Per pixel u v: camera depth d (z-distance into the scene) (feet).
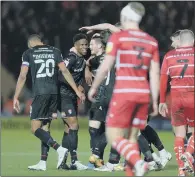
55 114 95.86
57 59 94.58
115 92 68.13
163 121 218.79
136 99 67.56
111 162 92.58
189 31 84.07
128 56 67.62
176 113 84.89
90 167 96.37
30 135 192.34
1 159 120.37
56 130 208.54
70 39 271.90
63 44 270.46
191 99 83.20
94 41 96.12
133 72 67.77
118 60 67.97
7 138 180.65
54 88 94.89
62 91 96.84
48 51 94.89
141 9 69.41
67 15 276.62
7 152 137.08
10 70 259.19
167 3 275.59
